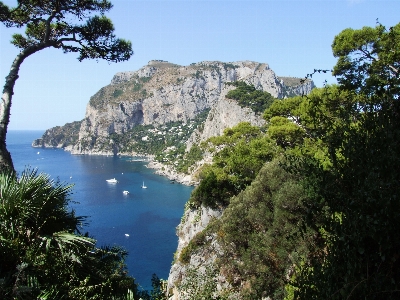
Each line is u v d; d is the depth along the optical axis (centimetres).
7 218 643
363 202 410
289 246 1252
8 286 548
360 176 435
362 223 396
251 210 1558
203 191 3219
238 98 11412
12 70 1028
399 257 392
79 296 627
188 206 3662
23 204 658
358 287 402
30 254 623
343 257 444
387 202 377
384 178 410
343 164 480
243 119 10475
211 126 12638
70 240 684
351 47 1717
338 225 439
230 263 1596
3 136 952
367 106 516
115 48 1280
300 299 499
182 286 1305
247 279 1453
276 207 1355
